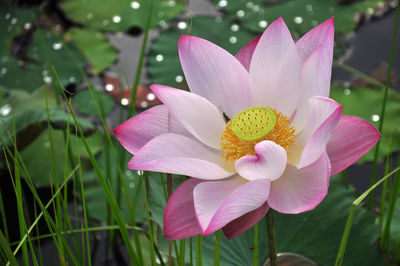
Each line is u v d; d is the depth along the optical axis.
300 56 0.80
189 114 0.79
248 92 0.81
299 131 0.80
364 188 1.03
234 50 1.29
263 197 0.74
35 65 1.29
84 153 1.09
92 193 1.06
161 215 0.90
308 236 0.88
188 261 0.86
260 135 0.79
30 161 1.08
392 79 1.22
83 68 1.29
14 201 1.06
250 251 0.88
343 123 0.77
